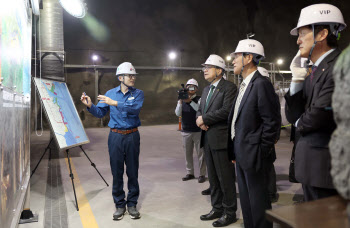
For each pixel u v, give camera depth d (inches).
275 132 83.9
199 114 127.8
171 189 163.9
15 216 90.4
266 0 682.2
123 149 119.9
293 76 64.6
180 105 179.2
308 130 57.3
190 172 185.3
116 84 618.5
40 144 346.6
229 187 111.6
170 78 655.8
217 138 111.1
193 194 154.5
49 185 173.5
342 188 21.3
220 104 113.4
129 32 626.8
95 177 192.5
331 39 58.1
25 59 128.0
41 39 269.4
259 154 85.0
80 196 152.7
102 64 609.3
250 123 85.7
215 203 119.0
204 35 677.9
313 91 58.6
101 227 113.0
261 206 86.0
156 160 251.3
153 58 647.1
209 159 117.5
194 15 666.2
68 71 583.2
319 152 56.0
